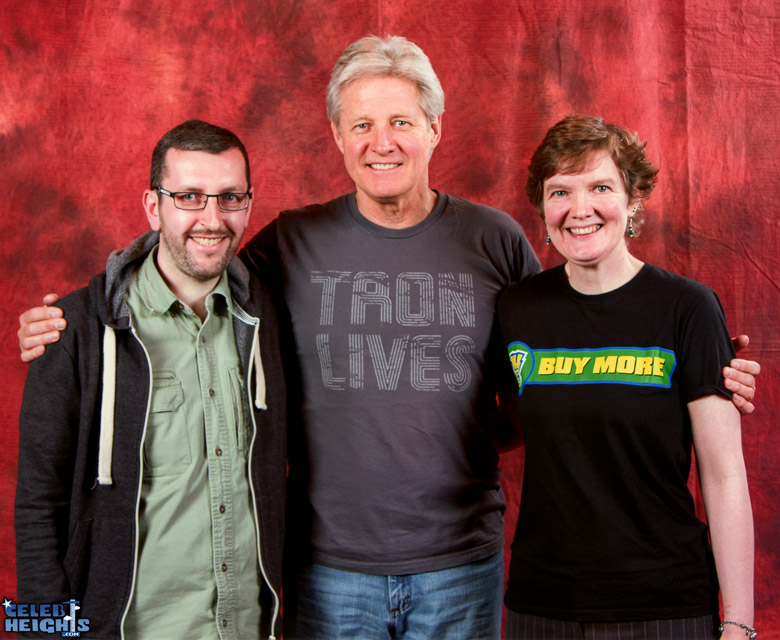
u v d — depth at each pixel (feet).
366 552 5.72
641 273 5.16
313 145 8.13
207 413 5.24
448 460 5.79
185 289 5.35
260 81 8.08
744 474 4.92
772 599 8.13
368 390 5.73
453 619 5.84
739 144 8.01
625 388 4.94
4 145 8.02
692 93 8.00
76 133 8.02
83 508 5.04
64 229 8.05
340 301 5.86
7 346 8.07
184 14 8.03
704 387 4.85
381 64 5.74
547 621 5.08
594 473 4.99
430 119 5.98
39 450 4.99
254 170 8.13
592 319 5.18
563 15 8.00
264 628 5.55
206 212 5.08
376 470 5.69
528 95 8.05
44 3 7.98
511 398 6.59
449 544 5.80
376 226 6.02
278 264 6.12
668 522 4.92
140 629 5.16
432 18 8.04
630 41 7.99
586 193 5.12
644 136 8.03
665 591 4.85
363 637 5.82
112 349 5.09
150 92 8.04
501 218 6.30
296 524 6.02
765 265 8.04
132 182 8.05
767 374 8.06
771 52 7.97
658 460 4.94
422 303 5.87
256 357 5.48
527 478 5.31
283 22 8.06
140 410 5.07
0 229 8.05
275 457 5.50
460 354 5.84
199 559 5.21
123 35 8.01
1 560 8.04
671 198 8.05
